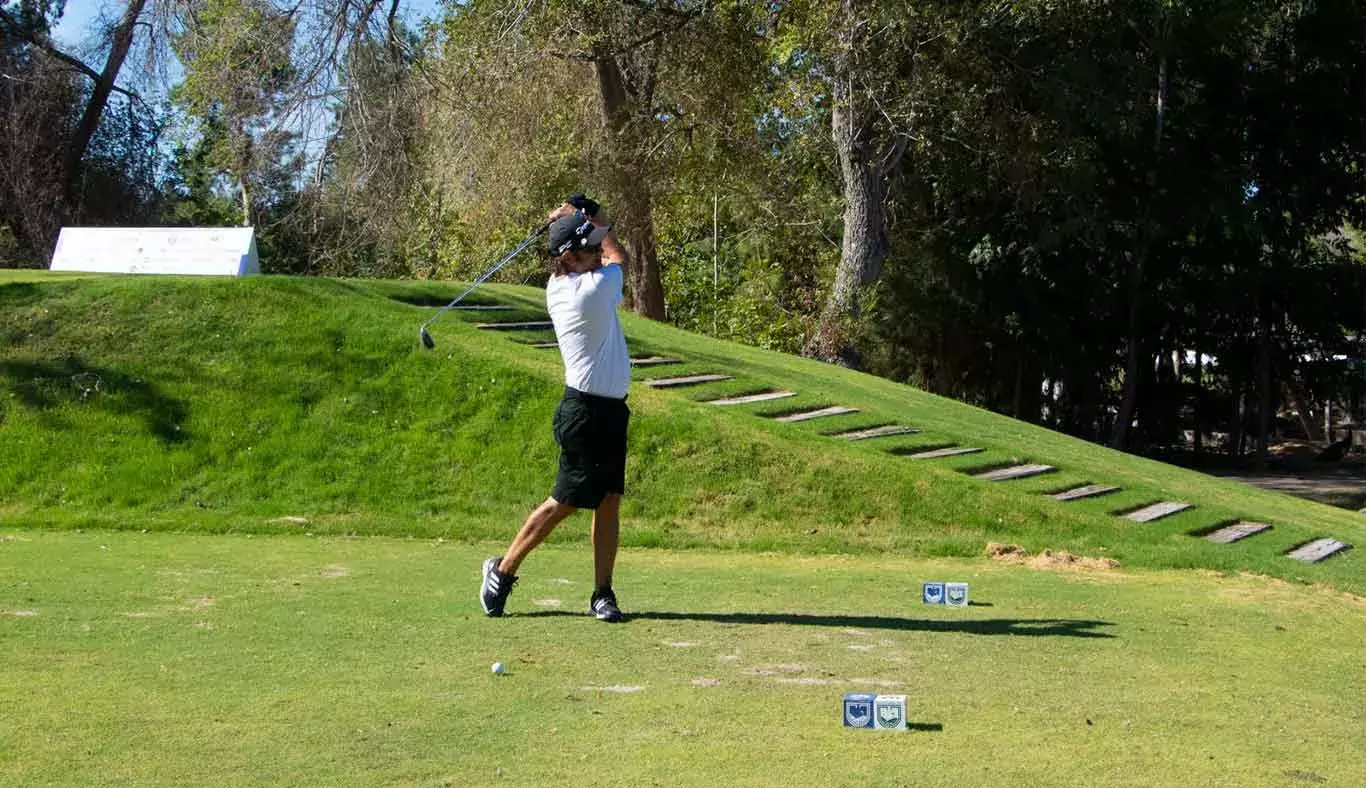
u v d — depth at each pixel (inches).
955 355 1590.8
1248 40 1444.4
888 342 1558.8
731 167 1169.4
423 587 305.7
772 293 1242.0
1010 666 228.2
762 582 347.9
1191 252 1517.0
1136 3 1250.6
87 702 178.7
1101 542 481.4
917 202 1358.3
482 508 498.9
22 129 1285.7
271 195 1301.7
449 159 1052.5
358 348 583.2
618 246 263.1
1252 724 193.5
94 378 543.2
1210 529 516.7
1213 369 1699.1
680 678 207.3
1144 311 1536.7
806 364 815.7
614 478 258.4
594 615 263.9
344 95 1025.5
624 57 1146.0
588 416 254.2
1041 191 1224.8
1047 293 1508.4
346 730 169.0
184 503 488.1
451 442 535.2
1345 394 1770.4
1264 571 434.0
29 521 457.4
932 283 1503.4
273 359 568.7
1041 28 1060.5
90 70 1333.7
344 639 230.8
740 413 578.2
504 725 174.4
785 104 1087.0
